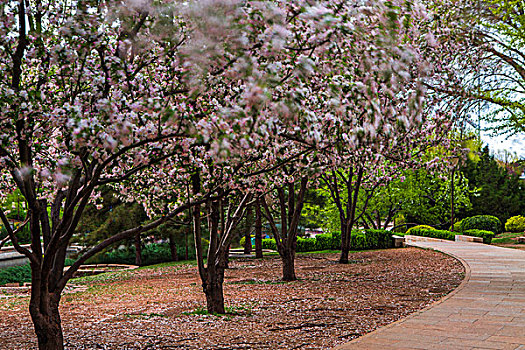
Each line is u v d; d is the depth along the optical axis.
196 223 9.12
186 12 3.46
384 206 29.92
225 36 3.33
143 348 6.65
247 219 24.03
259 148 5.26
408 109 4.18
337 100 3.84
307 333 7.09
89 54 4.46
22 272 23.52
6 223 4.71
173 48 4.31
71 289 15.47
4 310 11.21
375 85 3.82
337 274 15.45
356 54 3.84
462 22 8.70
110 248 23.48
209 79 4.23
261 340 6.77
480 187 39.06
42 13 4.74
